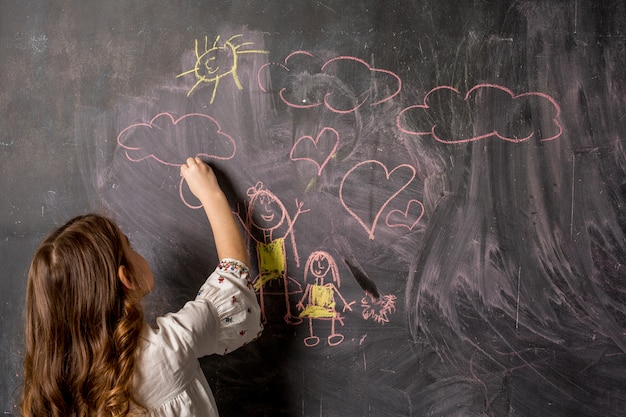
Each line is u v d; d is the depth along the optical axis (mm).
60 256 762
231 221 957
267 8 994
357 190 1008
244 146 1002
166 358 774
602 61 1004
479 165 1005
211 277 899
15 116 1013
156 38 996
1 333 1030
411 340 1025
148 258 1020
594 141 1006
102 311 762
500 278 1015
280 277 1018
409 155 1003
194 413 800
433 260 1015
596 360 1022
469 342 1022
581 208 1009
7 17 1007
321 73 996
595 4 1001
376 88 997
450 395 1029
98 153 1009
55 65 1006
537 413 1027
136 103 1001
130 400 759
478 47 997
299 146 1003
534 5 999
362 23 995
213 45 995
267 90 997
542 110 1002
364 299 1021
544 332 1021
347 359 1030
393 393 1032
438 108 998
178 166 1006
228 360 1036
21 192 1019
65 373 761
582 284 1014
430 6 996
